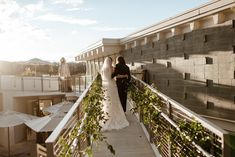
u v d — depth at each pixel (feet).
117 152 22.52
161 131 21.65
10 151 61.93
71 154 12.69
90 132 20.20
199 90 27.48
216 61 24.73
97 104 24.70
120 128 27.63
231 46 22.72
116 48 50.85
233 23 22.36
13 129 67.51
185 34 29.84
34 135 72.13
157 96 23.44
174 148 17.78
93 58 75.72
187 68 29.71
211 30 25.27
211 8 22.53
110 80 28.19
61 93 82.43
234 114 22.48
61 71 85.61
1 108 72.84
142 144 24.23
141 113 29.19
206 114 26.27
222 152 11.78
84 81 79.66
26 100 82.64
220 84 24.22
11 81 75.00
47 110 57.88
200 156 14.08
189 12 25.77
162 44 35.68
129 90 32.14
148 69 40.34
